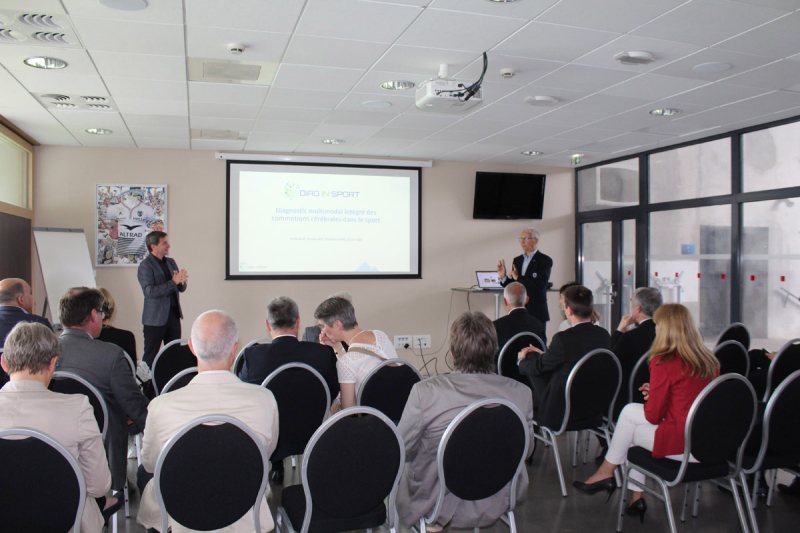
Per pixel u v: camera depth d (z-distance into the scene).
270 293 6.75
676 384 2.54
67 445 1.84
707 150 5.96
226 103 4.64
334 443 1.85
